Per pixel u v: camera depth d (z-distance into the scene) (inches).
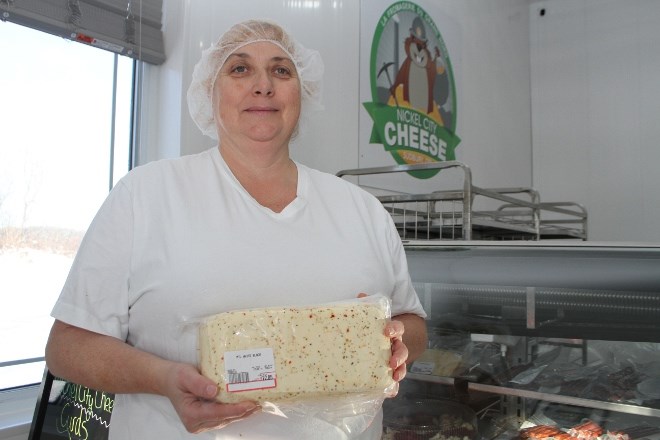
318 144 85.1
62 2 58.1
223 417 26.9
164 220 34.1
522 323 45.2
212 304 32.5
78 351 31.7
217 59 39.6
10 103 58.1
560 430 46.4
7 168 57.7
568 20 163.9
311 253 35.7
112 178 68.2
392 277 40.4
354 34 93.7
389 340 30.1
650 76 151.6
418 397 51.6
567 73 163.9
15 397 57.8
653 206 150.3
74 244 64.2
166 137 68.3
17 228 58.7
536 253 45.6
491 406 48.9
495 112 147.2
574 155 162.2
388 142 102.5
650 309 39.9
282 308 29.0
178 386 27.5
